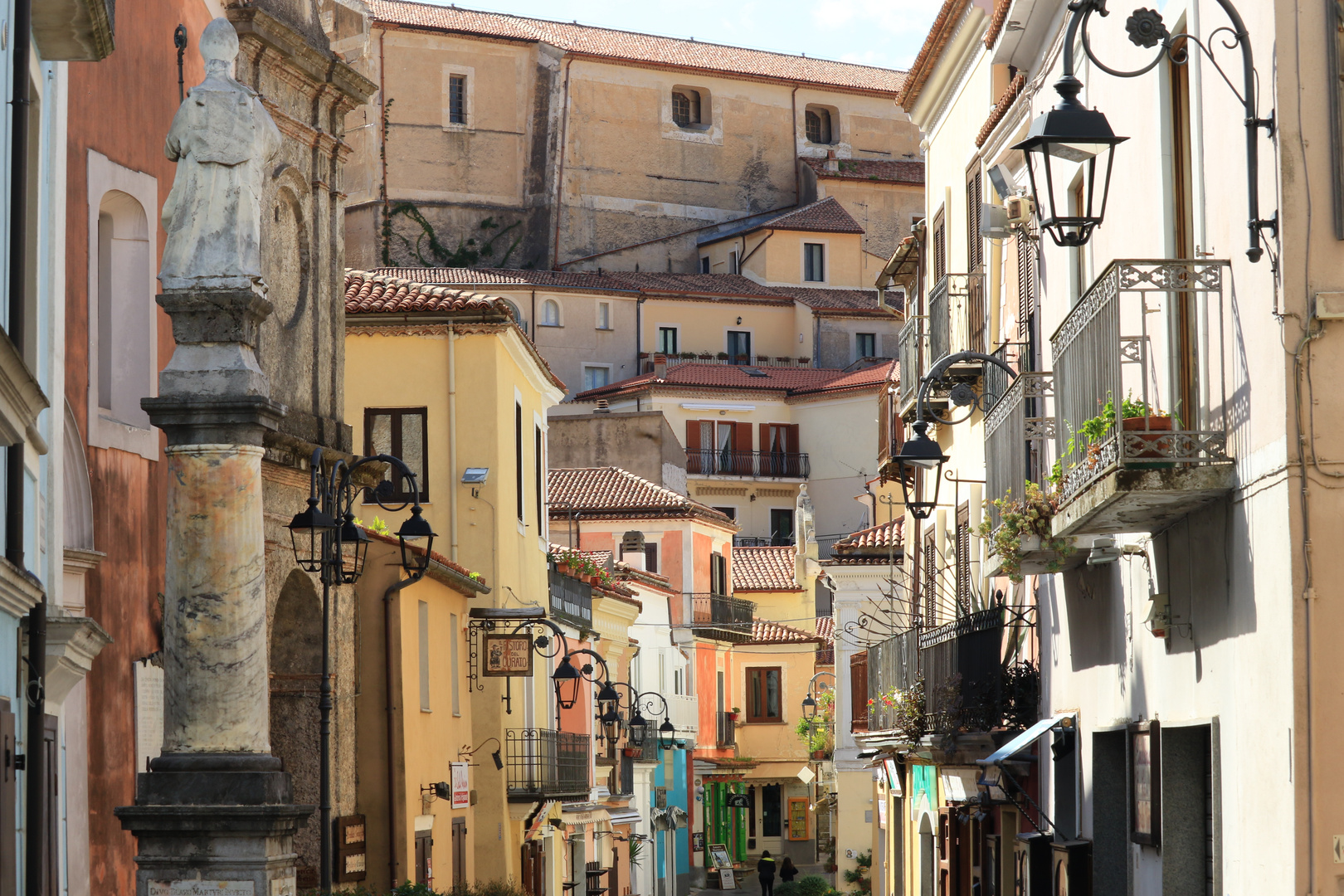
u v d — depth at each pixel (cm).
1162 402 1967
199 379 2122
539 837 5281
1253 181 1614
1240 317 1698
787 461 12569
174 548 2116
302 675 3450
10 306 1920
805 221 13712
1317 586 1558
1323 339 1579
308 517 2684
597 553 8038
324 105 3684
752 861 10650
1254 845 1670
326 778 2728
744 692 10512
